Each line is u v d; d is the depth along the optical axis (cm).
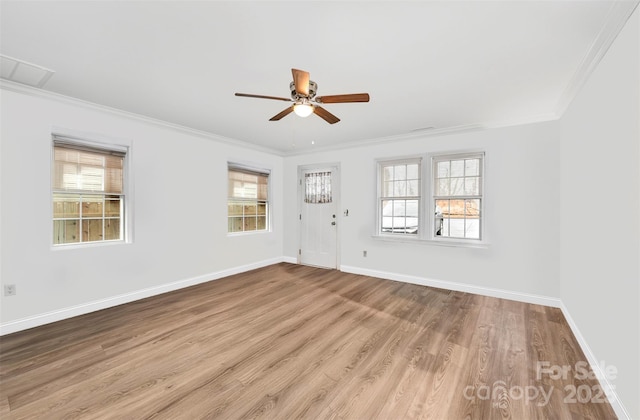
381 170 458
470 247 372
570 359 211
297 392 175
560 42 183
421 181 410
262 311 309
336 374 194
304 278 446
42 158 271
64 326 268
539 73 225
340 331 260
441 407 162
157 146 365
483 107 299
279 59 207
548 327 266
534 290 333
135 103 296
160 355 218
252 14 158
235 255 474
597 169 199
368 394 173
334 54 200
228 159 462
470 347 229
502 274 352
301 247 551
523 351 223
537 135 329
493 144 356
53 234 289
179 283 390
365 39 182
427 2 148
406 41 184
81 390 176
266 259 534
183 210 396
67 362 207
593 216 206
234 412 158
